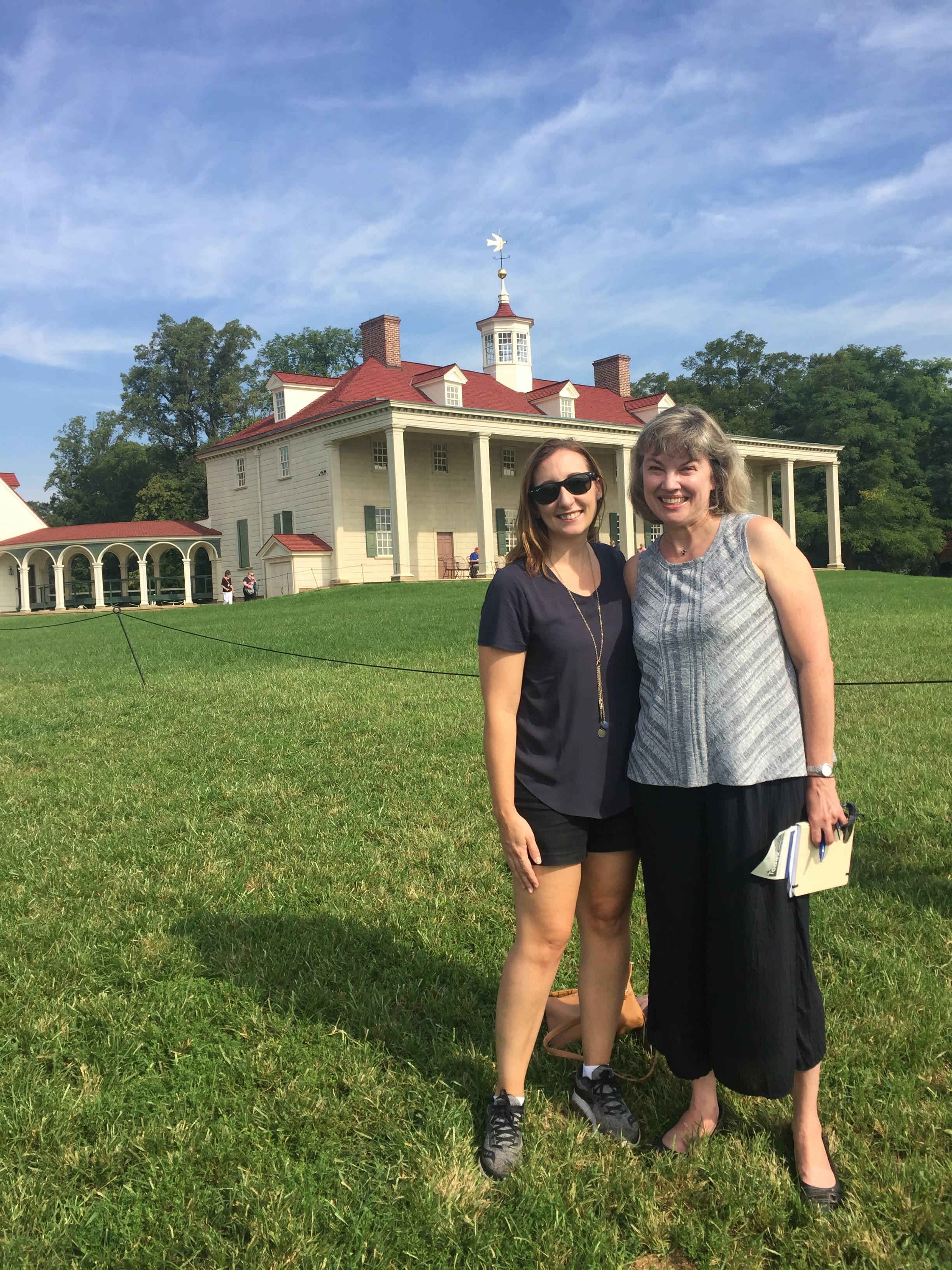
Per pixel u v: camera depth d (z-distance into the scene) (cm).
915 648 1242
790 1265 217
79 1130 272
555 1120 273
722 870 235
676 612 241
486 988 350
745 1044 232
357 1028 321
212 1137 264
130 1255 225
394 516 3312
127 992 354
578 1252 221
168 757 747
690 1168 247
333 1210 235
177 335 6272
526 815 252
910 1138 254
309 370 6325
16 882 476
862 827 506
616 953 274
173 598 4666
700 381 6781
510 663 249
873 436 5731
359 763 699
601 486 260
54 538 4344
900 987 330
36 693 1169
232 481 4228
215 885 460
